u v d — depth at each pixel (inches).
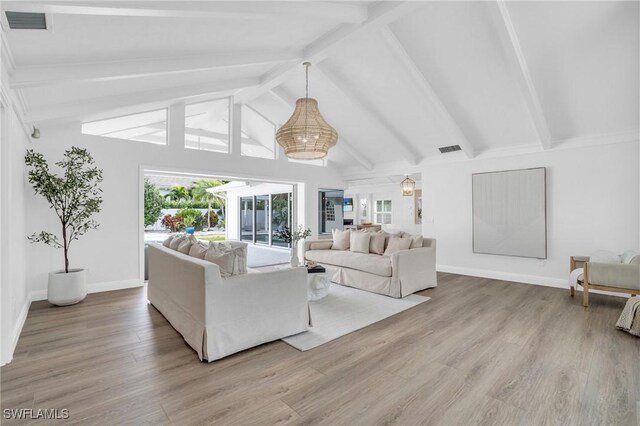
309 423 68.9
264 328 109.5
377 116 227.3
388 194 465.7
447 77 173.9
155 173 217.2
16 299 120.2
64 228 154.8
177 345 108.8
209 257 113.5
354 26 139.2
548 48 142.3
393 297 171.9
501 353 103.5
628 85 149.9
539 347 108.0
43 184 144.3
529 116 182.5
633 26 125.3
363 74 187.6
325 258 216.7
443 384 84.7
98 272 179.6
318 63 185.6
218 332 98.7
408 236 209.2
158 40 120.6
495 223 223.0
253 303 106.8
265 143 287.1
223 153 237.3
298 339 115.4
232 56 152.7
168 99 182.7
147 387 82.6
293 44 158.2
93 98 158.6
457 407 74.7
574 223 191.3
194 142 238.2
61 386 82.7
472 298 171.2
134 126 207.5
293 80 213.6
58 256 167.3
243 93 227.5
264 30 136.2
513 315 142.3
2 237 95.9
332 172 326.3
